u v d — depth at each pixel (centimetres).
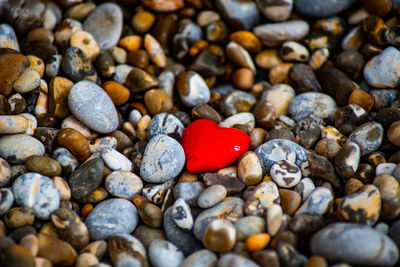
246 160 56
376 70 60
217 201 55
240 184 56
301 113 61
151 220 55
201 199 55
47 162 55
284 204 55
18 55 58
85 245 54
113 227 55
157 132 59
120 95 61
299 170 56
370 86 61
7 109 57
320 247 52
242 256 52
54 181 55
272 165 57
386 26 61
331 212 55
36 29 61
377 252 51
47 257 52
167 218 55
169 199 56
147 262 54
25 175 55
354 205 53
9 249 51
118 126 60
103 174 57
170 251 53
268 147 57
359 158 56
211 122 59
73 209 56
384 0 61
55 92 59
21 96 58
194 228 54
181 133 59
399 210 54
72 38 61
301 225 53
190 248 54
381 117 58
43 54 60
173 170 56
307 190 56
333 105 61
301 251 53
